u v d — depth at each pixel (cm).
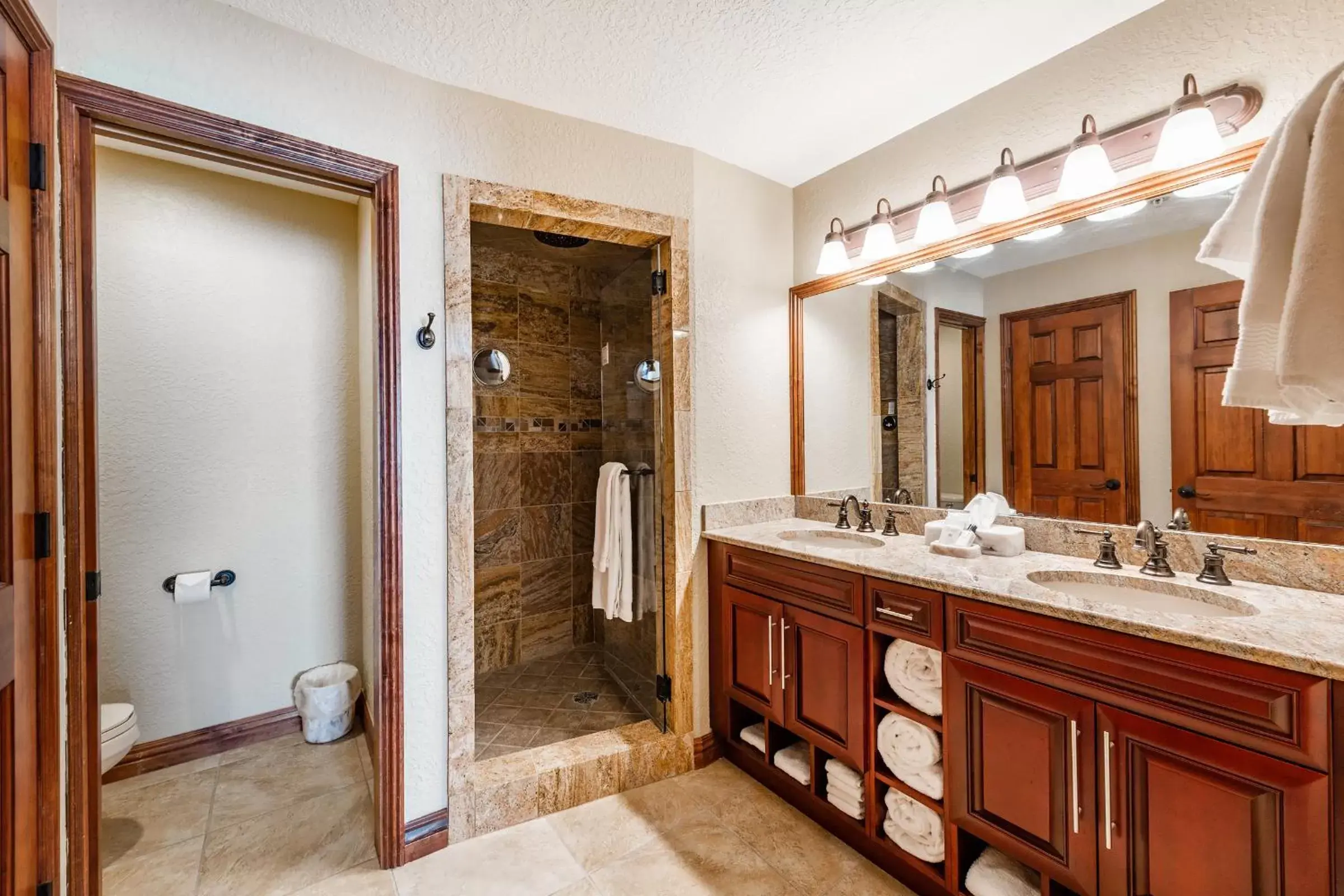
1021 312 183
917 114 198
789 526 234
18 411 110
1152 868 110
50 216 119
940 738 150
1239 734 100
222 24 143
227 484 229
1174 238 152
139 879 159
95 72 129
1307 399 90
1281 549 135
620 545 263
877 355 223
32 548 114
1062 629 123
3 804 105
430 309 172
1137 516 160
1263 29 134
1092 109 162
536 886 158
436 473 173
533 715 249
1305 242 81
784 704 191
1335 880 91
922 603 150
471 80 175
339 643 254
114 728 177
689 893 155
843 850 172
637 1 144
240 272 230
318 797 198
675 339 216
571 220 197
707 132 208
